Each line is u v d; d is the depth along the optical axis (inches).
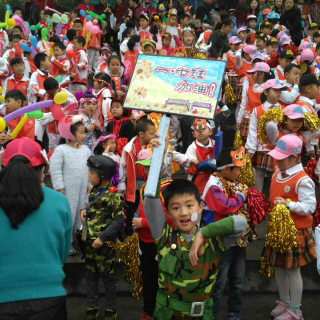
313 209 136.9
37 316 90.4
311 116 176.7
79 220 166.4
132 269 150.3
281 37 333.4
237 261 142.6
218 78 97.5
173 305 101.6
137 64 101.9
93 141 204.7
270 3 458.0
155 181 92.7
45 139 225.1
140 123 162.2
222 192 130.9
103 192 140.6
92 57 386.3
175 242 101.4
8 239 91.8
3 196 92.7
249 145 192.5
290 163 139.7
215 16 432.5
